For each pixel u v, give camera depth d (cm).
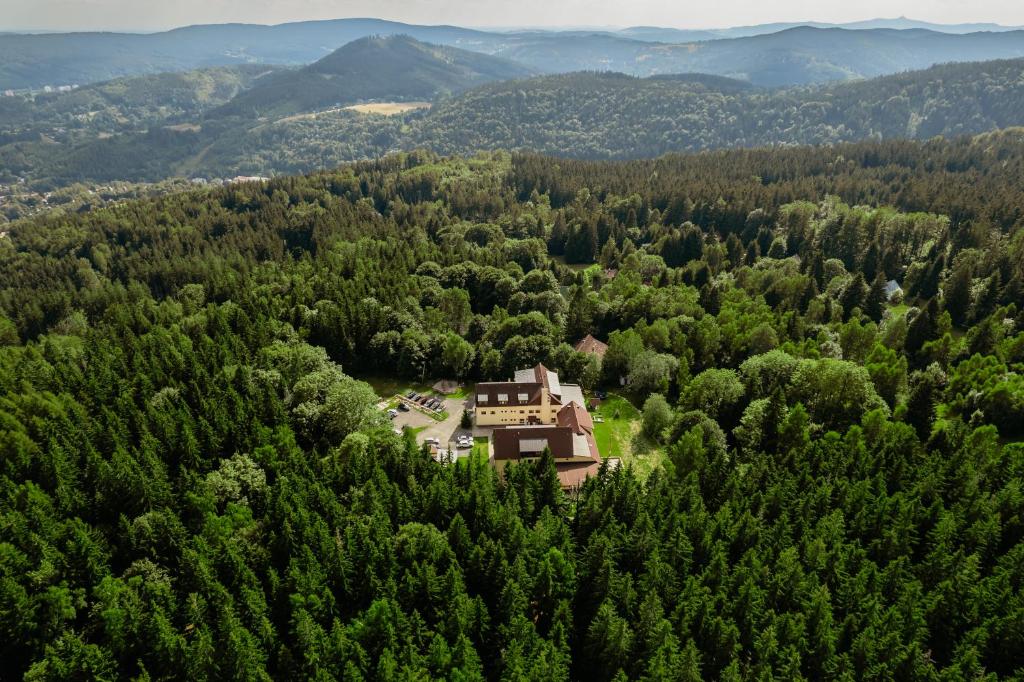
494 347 15112
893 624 6359
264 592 6981
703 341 14262
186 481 8638
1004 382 11050
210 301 19150
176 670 6334
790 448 9856
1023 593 6688
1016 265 16988
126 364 12850
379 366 14825
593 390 13925
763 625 6506
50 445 9169
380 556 7188
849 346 14088
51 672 6034
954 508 8100
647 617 6419
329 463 9200
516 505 8150
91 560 7281
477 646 6594
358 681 5831
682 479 9244
